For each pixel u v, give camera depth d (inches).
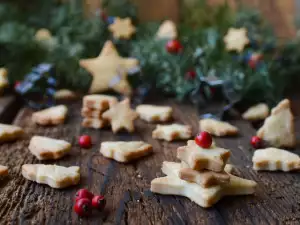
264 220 11.8
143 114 19.4
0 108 21.0
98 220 11.6
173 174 13.4
